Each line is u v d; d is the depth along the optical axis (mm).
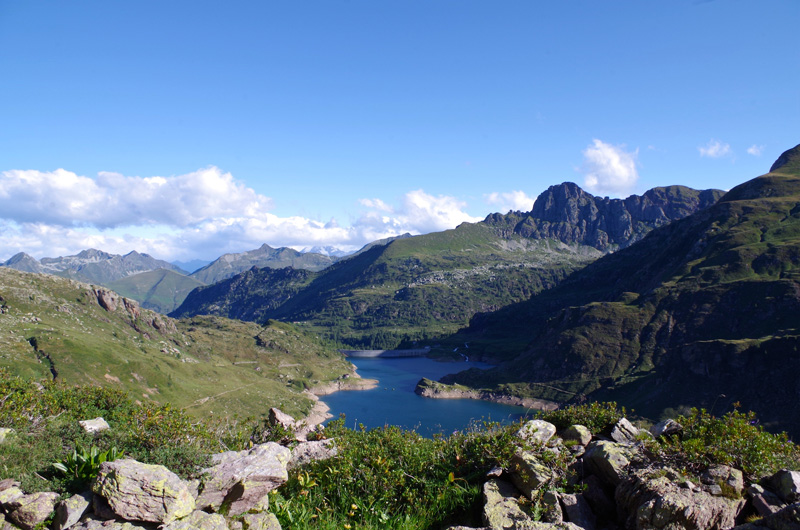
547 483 12000
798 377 121500
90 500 10125
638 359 173125
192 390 155250
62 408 18969
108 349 152750
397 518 11930
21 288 185250
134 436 13680
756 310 160875
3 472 11797
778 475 10820
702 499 9992
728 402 129250
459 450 14812
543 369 193000
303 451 15797
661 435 14539
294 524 11672
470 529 10188
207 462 12180
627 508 11094
